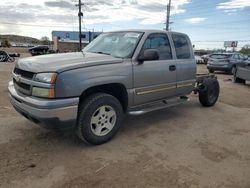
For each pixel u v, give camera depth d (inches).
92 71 147.7
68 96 137.8
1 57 861.8
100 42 199.2
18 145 154.9
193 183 121.4
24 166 130.9
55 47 2364.7
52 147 154.1
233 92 382.6
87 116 149.7
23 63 154.5
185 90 226.4
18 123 191.8
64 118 137.0
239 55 687.7
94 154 147.2
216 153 154.6
